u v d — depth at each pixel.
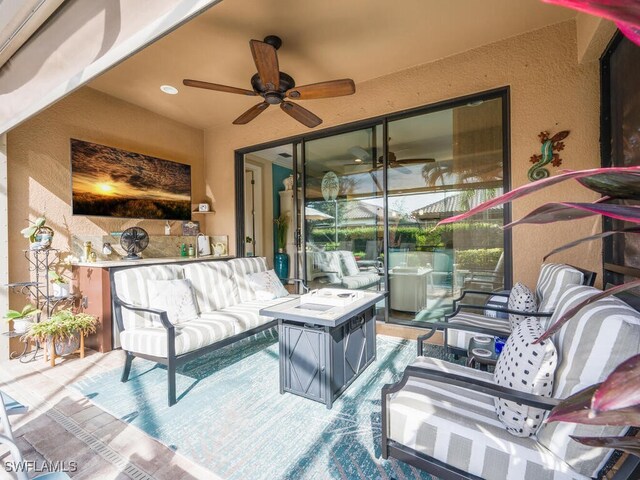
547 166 2.71
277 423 1.87
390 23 2.61
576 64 2.61
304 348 2.13
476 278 3.12
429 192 3.34
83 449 1.66
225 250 4.75
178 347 2.17
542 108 2.73
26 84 1.76
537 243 2.78
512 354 1.24
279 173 6.73
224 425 1.85
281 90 2.67
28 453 1.64
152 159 4.13
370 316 2.67
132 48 1.24
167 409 2.03
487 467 1.13
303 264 4.19
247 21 2.52
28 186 3.12
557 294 1.92
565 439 1.03
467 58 3.04
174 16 1.11
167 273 2.90
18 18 1.63
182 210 4.48
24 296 3.08
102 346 3.09
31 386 2.37
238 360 2.82
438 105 3.20
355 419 1.90
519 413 1.13
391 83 3.44
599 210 0.49
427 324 3.35
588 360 1.04
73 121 3.45
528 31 2.77
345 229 3.87
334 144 3.92
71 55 1.50
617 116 2.26
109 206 3.68
